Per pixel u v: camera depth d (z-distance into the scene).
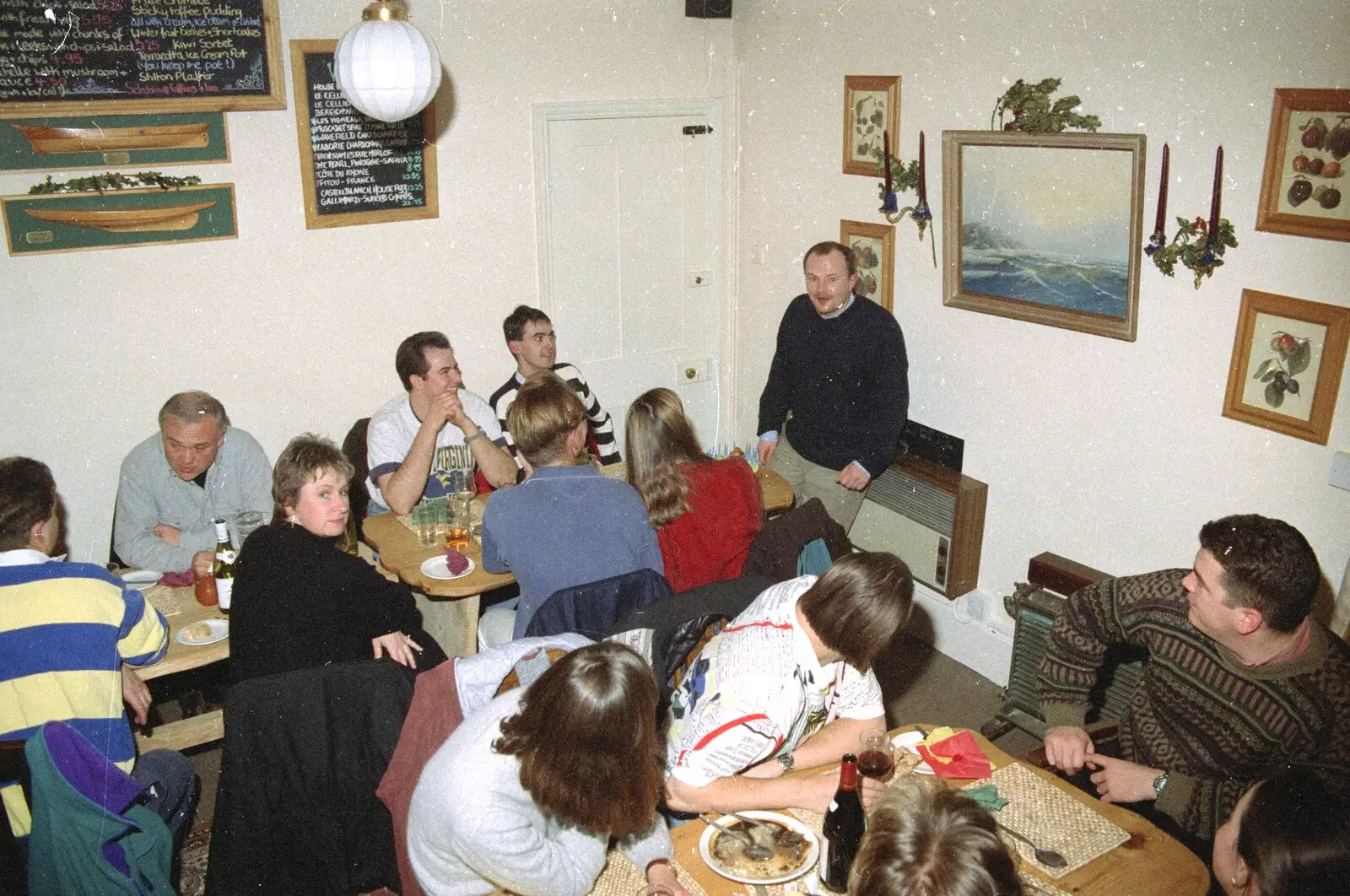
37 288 3.55
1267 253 2.87
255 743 2.04
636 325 4.95
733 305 5.10
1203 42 2.88
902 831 1.31
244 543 2.50
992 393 3.77
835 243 3.85
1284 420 2.90
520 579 2.79
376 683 2.10
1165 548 3.31
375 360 4.30
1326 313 2.74
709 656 1.99
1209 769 2.27
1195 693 2.27
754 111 4.68
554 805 1.62
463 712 2.03
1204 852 2.22
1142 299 3.21
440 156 4.21
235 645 2.47
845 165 4.21
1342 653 2.11
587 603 2.47
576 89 4.44
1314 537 2.91
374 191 4.09
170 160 3.67
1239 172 2.88
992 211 3.58
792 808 1.94
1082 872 1.80
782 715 1.91
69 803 1.96
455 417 3.46
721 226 5.01
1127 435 3.34
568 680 1.61
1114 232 3.21
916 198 3.92
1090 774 2.50
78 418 3.73
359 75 3.28
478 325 4.51
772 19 4.46
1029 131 3.37
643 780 1.64
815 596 1.88
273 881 2.10
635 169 4.70
